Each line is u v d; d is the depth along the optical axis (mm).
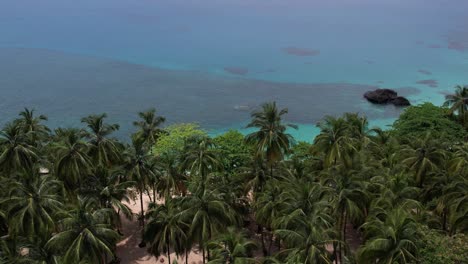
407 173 57656
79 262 39688
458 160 57000
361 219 50469
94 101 133500
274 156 59656
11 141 57500
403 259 36406
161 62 174750
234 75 159125
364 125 70000
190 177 58688
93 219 43250
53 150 61531
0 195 48969
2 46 194875
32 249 40562
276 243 56312
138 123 80125
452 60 176125
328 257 40844
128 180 55938
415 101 132125
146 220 61188
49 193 48844
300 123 116375
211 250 43281
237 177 59312
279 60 177250
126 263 55531
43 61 174375
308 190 46781
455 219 46656
